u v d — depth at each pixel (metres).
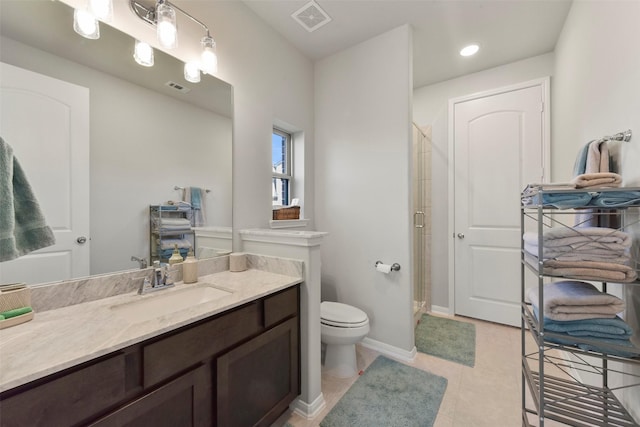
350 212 2.40
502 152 2.67
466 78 2.85
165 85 1.48
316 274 1.58
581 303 1.01
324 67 2.56
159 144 1.45
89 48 1.20
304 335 1.54
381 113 2.22
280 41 2.22
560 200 1.05
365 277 2.32
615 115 1.29
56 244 1.09
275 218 2.17
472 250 2.82
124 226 1.31
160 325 0.92
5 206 0.95
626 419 1.04
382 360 2.08
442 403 1.59
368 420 1.47
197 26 1.62
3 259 0.95
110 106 1.27
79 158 1.17
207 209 1.67
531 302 1.21
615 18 1.29
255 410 1.26
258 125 2.02
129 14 1.33
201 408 1.03
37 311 1.03
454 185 2.90
